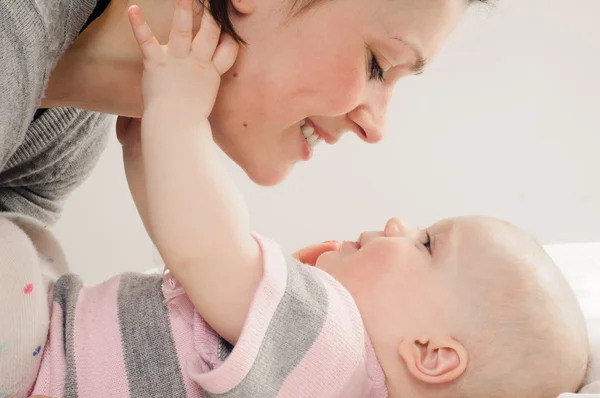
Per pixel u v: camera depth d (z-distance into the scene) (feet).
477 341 2.86
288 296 2.56
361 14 2.57
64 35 2.51
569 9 5.68
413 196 5.92
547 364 2.86
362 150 5.92
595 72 5.72
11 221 2.89
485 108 5.85
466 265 3.00
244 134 2.85
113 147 5.59
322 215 5.90
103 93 2.84
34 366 2.55
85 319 2.75
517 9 5.71
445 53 5.79
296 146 2.93
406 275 3.00
